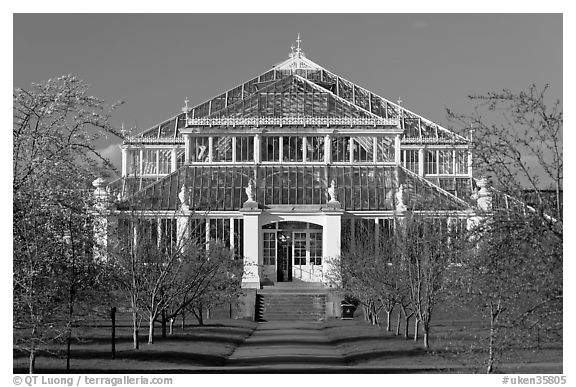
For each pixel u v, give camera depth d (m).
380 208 90.25
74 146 34.09
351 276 66.69
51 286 34.19
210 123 96.50
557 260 26.53
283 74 125.56
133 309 46.00
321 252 88.56
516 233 27.39
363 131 96.62
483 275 29.89
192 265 53.03
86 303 39.38
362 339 53.03
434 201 58.22
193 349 46.38
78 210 35.09
